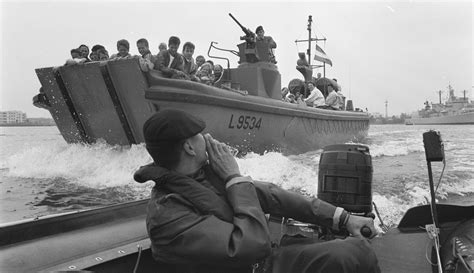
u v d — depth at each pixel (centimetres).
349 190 271
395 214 514
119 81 1002
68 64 1048
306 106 1464
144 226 271
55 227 248
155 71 1003
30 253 217
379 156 1252
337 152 279
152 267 237
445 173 852
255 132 1205
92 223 268
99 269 214
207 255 176
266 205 221
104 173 977
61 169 1036
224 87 1140
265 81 1310
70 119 1150
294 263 198
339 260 189
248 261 177
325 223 226
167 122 190
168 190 191
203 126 198
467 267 211
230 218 186
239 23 1247
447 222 297
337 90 2030
